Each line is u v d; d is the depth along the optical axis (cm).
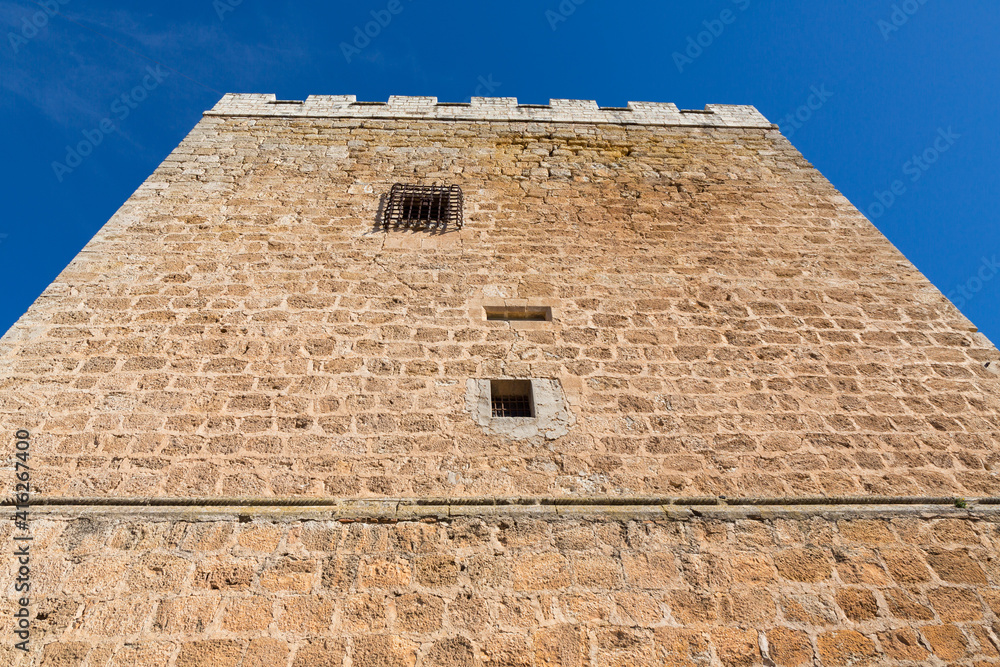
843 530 437
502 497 445
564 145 848
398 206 712
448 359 549
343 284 612
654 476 473
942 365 573
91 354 529
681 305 618
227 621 372
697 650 374
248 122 859
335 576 394
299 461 465
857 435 510
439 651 364
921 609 398
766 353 575
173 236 652
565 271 646
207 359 532
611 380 541
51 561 392
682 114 938
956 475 486
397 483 455
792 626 387
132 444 468
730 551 421
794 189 791
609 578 403
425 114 896
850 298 638
